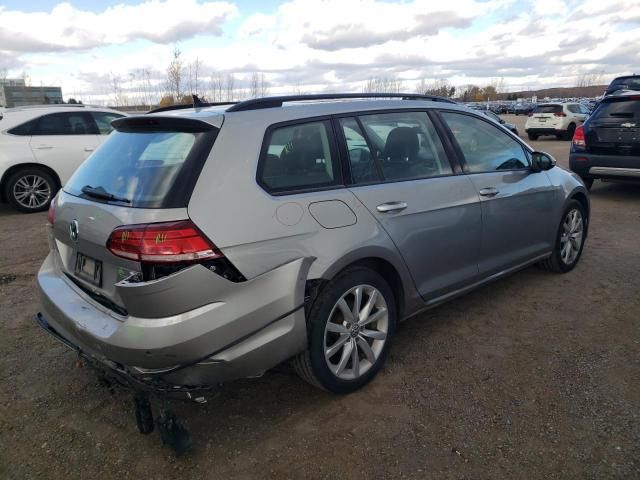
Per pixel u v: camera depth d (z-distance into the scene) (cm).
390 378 326
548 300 436
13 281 511
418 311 351
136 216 239
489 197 385
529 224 430
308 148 292
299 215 271
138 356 235
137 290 230
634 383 311
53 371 344
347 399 306
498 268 407
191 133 265
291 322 266
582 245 514
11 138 821
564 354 348
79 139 874
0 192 827
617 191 916
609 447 258
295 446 267
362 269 303
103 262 261
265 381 328
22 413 300
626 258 539
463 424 280
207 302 240
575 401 296
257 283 253
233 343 247
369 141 324
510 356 348
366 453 261
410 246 327
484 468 248
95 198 271
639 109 784
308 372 290
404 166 340
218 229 242
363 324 308
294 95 311
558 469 246
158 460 260
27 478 250
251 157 264
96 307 264
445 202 350
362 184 310
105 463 259
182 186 242
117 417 295
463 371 332
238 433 279
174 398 249
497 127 423
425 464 251
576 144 858
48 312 294
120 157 287
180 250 232
